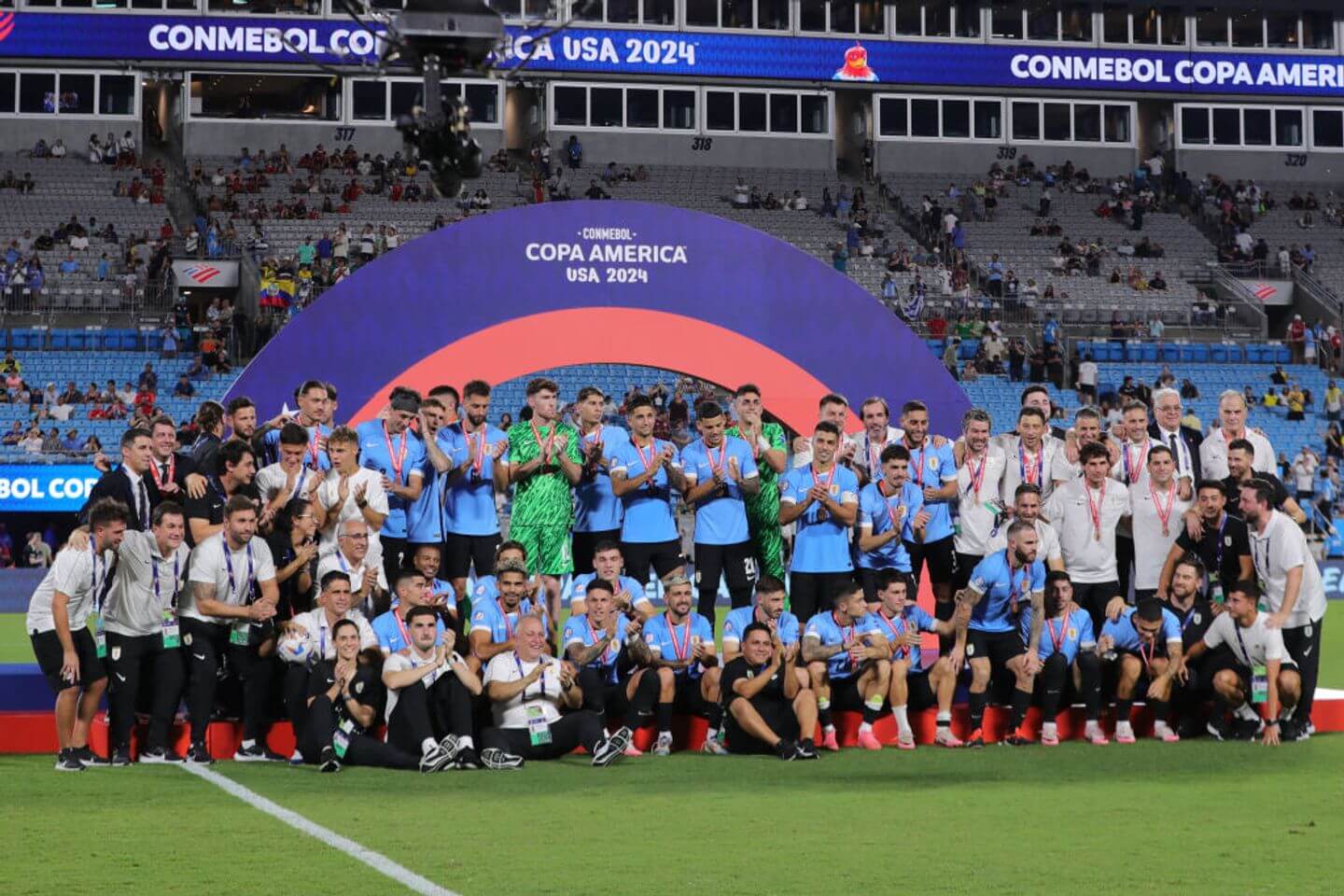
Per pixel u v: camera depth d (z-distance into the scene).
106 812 7.71
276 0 39.75
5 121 38.78
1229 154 44.31
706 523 11.50
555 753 9.71
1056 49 43.22
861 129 43.69
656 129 41.88
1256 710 10.58
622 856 6.55
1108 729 10.75
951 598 11.66
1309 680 10.44
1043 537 10.62
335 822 7.39
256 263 34.78
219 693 10.09
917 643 10.32
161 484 9.95
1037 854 6.59
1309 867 6.32
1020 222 41.12
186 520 9.89
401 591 9.64
